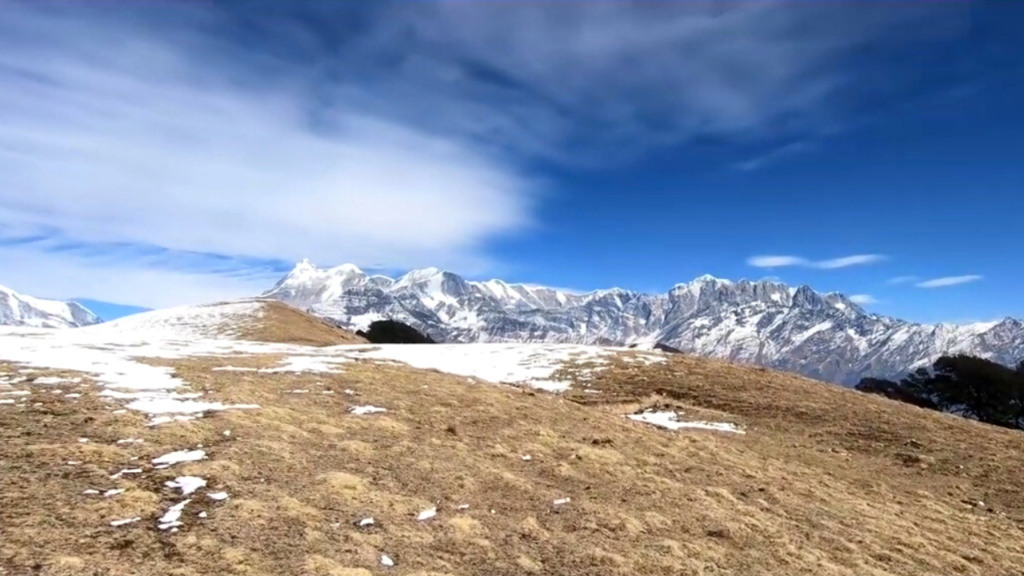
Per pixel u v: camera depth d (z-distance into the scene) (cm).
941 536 1644
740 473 1903
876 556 1390
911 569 1348
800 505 1681
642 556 1165
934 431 2934
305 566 933
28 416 1485
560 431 2042
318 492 1228
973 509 1995
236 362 2786
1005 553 1584
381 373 2770
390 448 1597
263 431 1561
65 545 909
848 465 2395
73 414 1534
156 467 1256
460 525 1181
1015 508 2045
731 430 2811
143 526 1009
